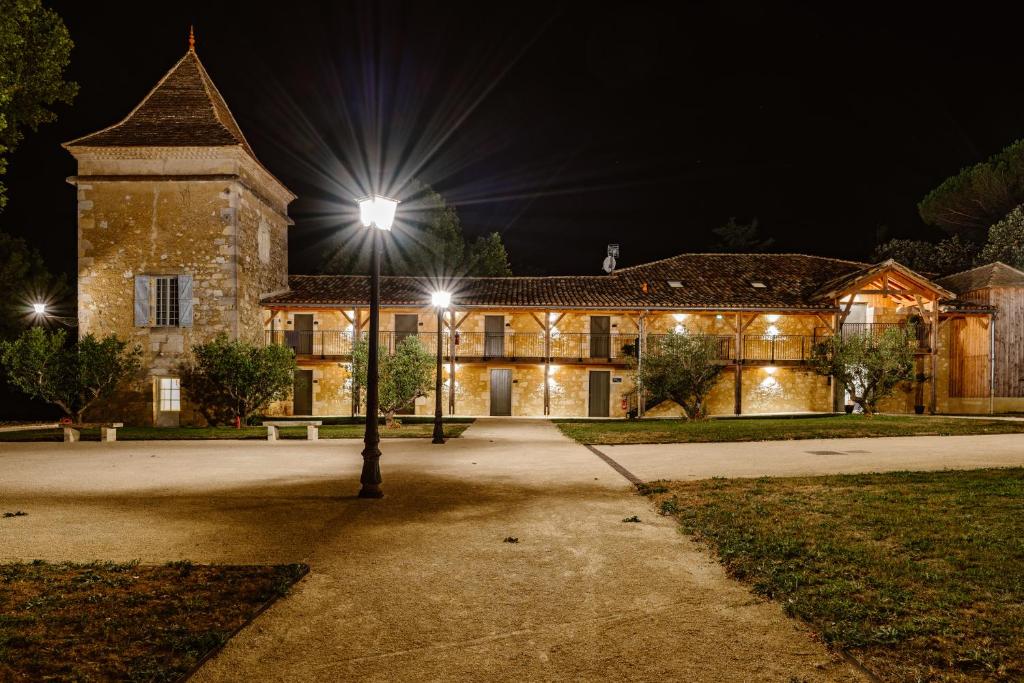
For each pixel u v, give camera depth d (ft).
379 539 22.36
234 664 13.01
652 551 20.86
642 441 53.26
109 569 18.69
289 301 85.56
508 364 91.25
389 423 71.72
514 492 30.89
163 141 75.92
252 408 72.79
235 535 22.91
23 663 12.67
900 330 77.30
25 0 51.13
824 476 32.63
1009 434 53.67
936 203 126.52
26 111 63.52
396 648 13.78
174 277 76.13
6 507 27.53
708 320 91.25
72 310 109.81
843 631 13.97
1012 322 88.79
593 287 94.27
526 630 14.67
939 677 11.93
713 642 13.93
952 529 21.27
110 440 57.31
